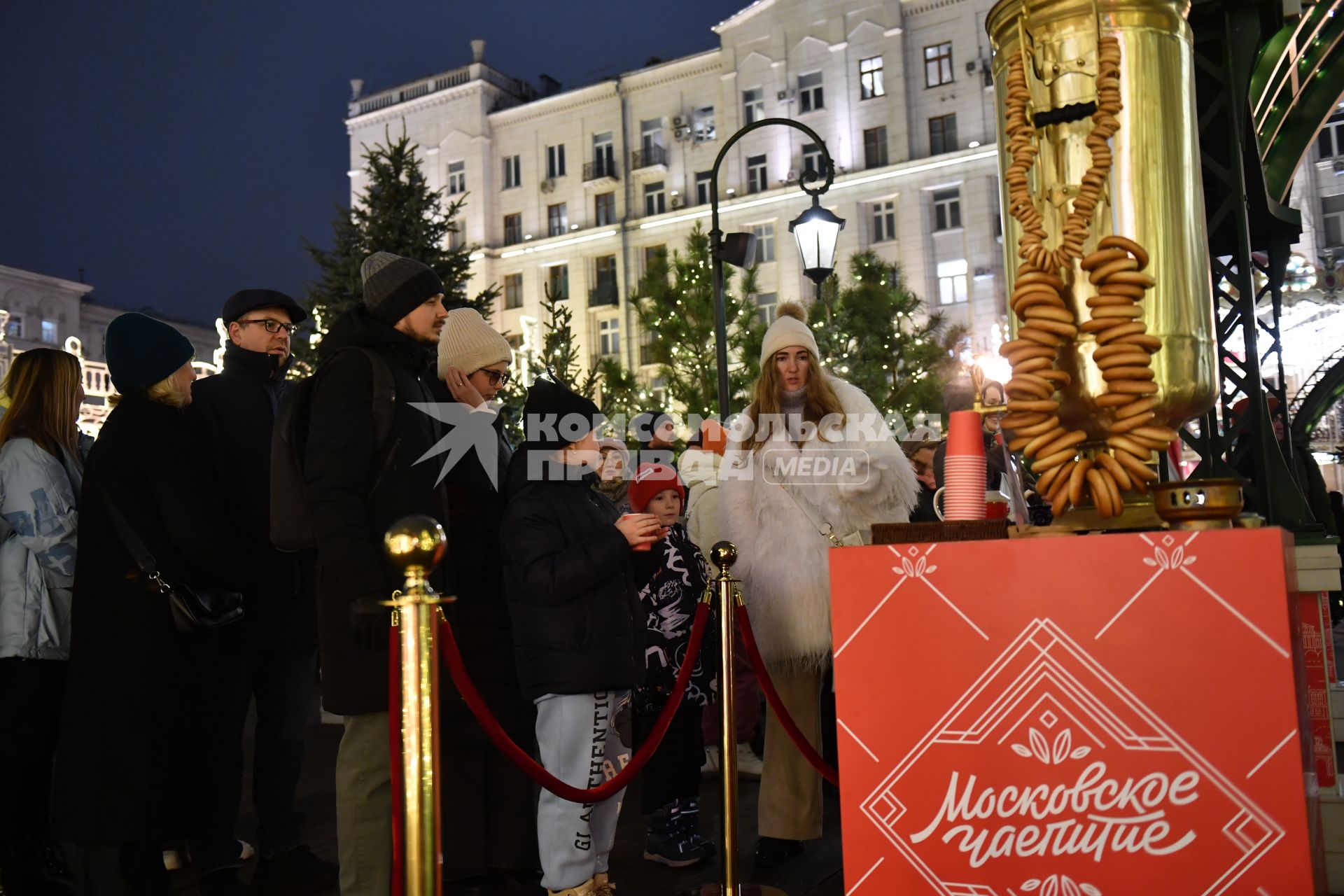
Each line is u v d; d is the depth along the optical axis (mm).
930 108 26625
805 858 3129
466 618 2869
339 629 2281
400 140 11844
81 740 2533
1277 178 5594
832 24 27672
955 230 26203
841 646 1470
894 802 1420
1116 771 1316
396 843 1698
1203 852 1271
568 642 2518
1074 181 1549
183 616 2613
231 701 2947
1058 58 1552
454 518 2842
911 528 1507
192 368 2951
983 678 1386
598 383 11914
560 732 2516
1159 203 1521
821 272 7238
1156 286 1515
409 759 1685
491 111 33250
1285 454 5086
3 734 2818
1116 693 1319
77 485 2984
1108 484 1465
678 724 3238
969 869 1378
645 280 11219
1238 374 3482
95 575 2637
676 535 3400
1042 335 1498
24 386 2980
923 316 24969
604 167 31109
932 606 1420
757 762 4289
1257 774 1254
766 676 2541
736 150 28984
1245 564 1275
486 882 2898
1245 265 3391
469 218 32812
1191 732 1285
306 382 2475
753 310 11094
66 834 2492
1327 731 2551
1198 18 3426
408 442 2434
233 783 2955
